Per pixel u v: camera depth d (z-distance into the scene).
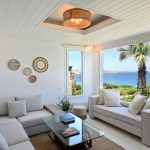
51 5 2.12
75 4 2.11
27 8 2.21
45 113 3.62
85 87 5.47
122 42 4.30
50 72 4.73
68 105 4.43
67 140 2.31
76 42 4.83
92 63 5.57
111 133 3.36
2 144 1.71
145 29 3.33
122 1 2.01
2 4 2.07
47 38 4.18
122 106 4.13
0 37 3.96
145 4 2.09
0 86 4.00
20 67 4.25
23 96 3.88
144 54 4.18
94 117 4.38
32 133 3.25
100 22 3.39
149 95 4.00
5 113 3.49
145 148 2.71
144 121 2.81
